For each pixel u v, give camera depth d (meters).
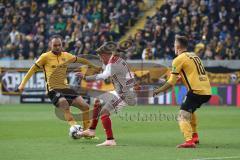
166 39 65.94
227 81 61.16
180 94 60.19
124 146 27.42
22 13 76.56
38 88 65.94
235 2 68.81
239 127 38.06
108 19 73.56
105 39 68.25
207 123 41.03
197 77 27.09
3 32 74.88
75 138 29.91
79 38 69.62
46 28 73.81
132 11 74.25
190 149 26.14
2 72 67.19
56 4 76.88
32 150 25.98
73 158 23.34
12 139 30.84
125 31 73.19
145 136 32.31
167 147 26.98
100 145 27.69
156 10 74.25
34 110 54.69
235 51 63.53
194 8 69.06
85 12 74.44
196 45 64.88
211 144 28.36
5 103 66.75
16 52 71.56
